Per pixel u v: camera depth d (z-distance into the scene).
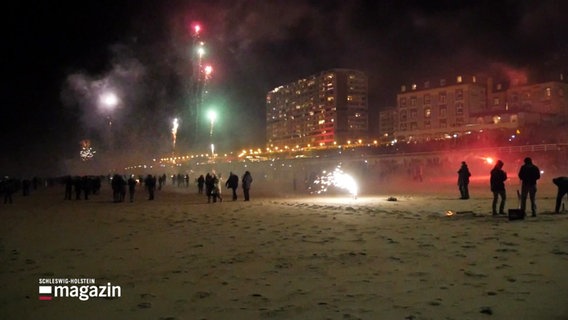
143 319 6.12
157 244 12.12
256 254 10.24
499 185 15.34
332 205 21.75
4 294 7.53
